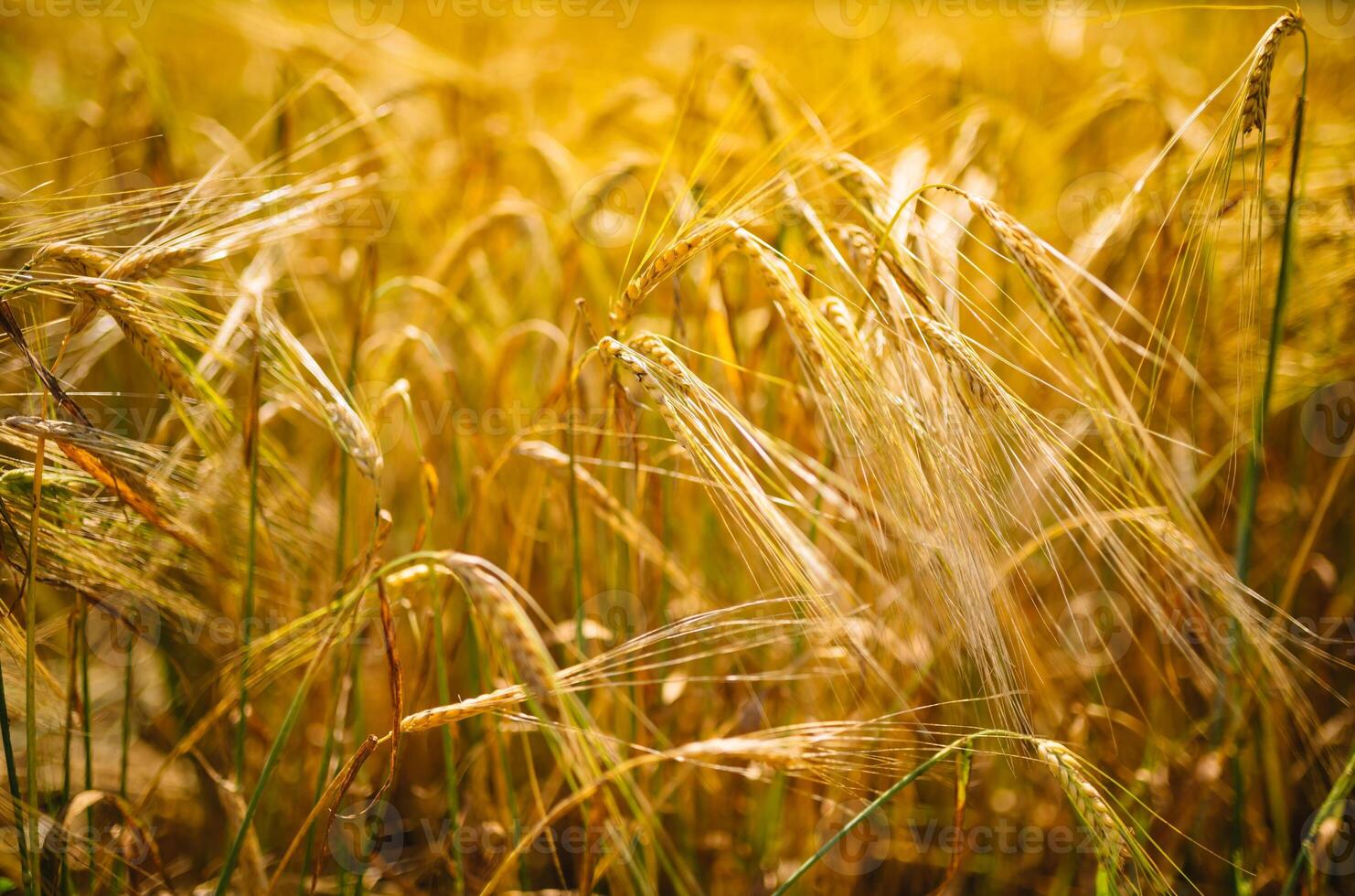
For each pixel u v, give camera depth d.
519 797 1.37
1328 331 1.37
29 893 1.16
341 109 1.62
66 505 1.19
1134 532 1.22
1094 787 1.12
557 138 2.00
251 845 1.21
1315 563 1.36
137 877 1.28
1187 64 2.09
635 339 1.15
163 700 1.45
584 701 1.34
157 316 1.17
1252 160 1.28
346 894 1.25
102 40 2.14
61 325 1.26
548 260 1.47
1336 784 1.17
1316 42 1.77
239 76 2.53
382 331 1.57
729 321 1.30
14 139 1.74
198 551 1.22
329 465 1.41
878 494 1.23
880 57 1.92
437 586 1.21
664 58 2.32
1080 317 1.16
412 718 1.12
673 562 1.35
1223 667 1.25
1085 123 1.48
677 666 1.35
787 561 1.13
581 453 1.37
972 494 1.15
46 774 1.29
